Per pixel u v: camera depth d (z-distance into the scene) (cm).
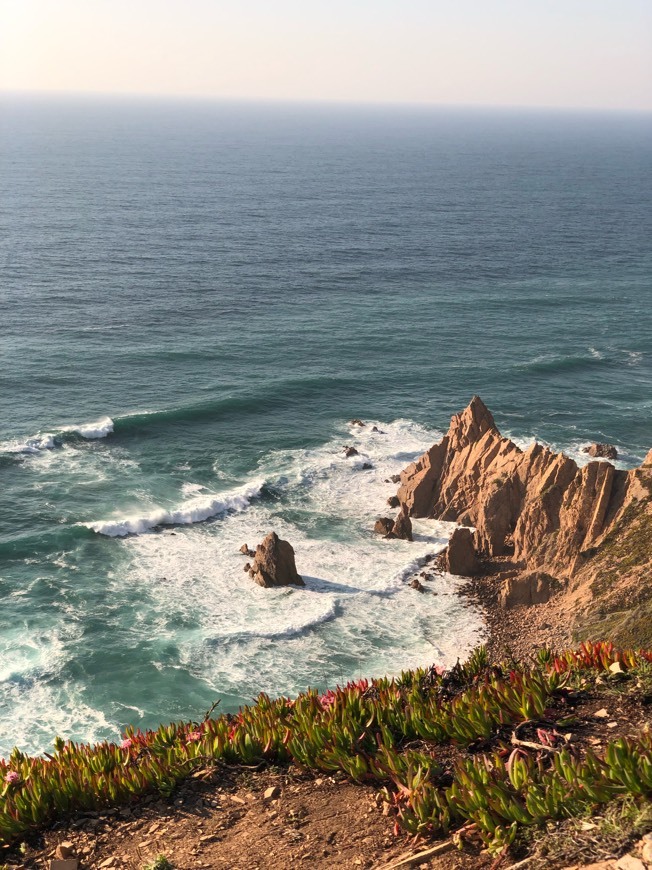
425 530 6019
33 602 4959
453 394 9050
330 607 4984
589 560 5097
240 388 8844
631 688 1374
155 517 5994
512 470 5712
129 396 8556
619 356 10656
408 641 4734
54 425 7712
